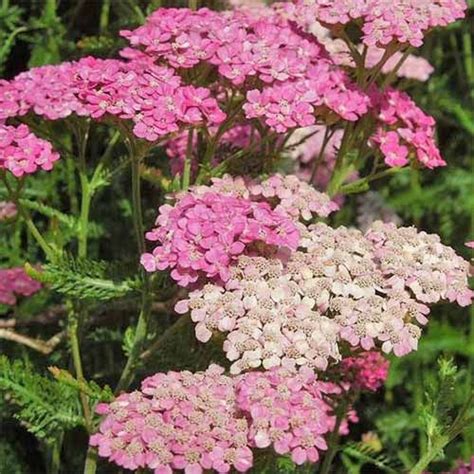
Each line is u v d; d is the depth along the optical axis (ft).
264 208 1.90
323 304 1.85
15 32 2.53
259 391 1.75
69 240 2.49
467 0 2.81
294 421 1.73
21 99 2.02
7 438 2.51
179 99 1.93
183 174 2.08
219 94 2.19
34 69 2.06
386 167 2.79
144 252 2.02
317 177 2.55
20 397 2.02
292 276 1.88
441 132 2.95
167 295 2.15
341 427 2.30
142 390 1.80
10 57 2.74
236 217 1.86
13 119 2.08
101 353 2.45
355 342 1.83
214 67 2.04
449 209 2.84
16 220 2.24
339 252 1.90
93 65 1.99
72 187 2.50
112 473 2.36
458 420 1.95
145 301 2.02
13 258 2.52
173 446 1.73
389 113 2.10
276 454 1.88
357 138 2.16
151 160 2.40
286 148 2.19
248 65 1.99
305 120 1.97
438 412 1.98
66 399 2.05
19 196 2.04
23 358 2.41
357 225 2.85
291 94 1.99
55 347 2.39
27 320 2.41
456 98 2.89
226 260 1.85
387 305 1.86
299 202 1.97
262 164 2.15
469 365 2.74
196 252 1.86
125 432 1.75
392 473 2.27
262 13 2.21
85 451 2.43
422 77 2.36
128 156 2.21
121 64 1.99
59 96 2.00
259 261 1.86
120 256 2.59
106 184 2.17
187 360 2.07
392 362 2.71
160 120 1.91
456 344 2.69
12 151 1.96
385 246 1.93
